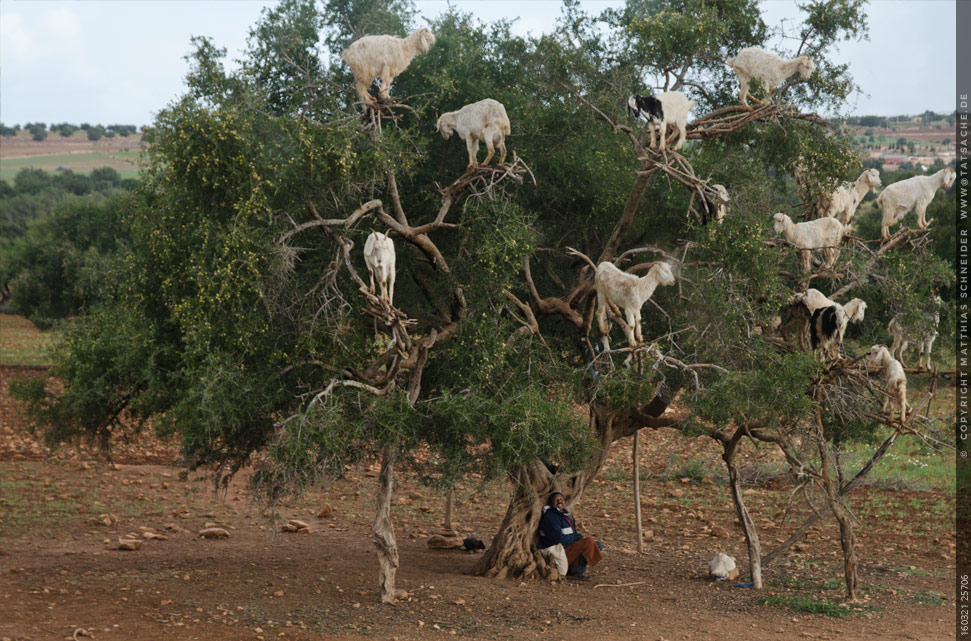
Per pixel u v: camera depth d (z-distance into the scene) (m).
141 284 10.83
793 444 11.62
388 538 10.90
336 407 9.56
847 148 11.44
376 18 12.60
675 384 11.91
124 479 20.88
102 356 12.09
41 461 22.59
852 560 11.74
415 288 12.27
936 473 21.11
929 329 11.00
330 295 10.07
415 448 10.78
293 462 9.37
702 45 11.62
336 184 9.66
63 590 11.23
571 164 12.14
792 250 10.87
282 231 9.39
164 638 9.23
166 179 9.96
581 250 13.24
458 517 18.17
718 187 10.52
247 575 12.57
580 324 11.93
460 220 10.84
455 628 9.96
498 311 10.68
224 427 10.16
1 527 15.82
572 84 12.19
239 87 10.31
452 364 11.05
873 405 11.10
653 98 10.02
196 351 9.38
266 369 9.97
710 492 20.41
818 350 10.66
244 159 9.23
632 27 11.72
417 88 12.05
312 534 16.39
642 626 10.27
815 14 11.38
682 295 10.99
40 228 48.72
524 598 11.44
